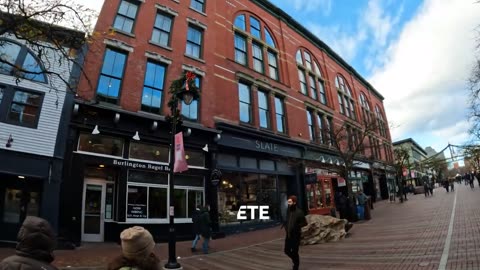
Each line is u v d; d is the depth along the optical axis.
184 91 10.21
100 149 13.12
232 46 20.33
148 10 16.03
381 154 39.78
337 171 21.23
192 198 15.51
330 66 31.86
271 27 24.42
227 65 19.39
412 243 9.99
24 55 11.96
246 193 18.30
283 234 15.29
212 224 15.43
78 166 12.28
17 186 11.48
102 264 9.01
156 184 14.33
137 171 13.90
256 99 20.66
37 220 2.30
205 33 18.33
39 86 12.04
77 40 9.32
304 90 26.41
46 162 11.60
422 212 18.50
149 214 13.83
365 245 10.69
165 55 16.02
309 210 22.27
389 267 7.52
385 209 24.38
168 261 9.30
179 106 15.70
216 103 17.92
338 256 9.44
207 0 19.20
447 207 19.31
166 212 14.36
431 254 8.26
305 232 12.25
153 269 2.31
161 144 14.77
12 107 11.56
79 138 12.67
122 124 13.58
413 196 39.72
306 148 23.28
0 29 7.69
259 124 20.31
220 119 17.72
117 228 12.94
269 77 22.28
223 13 20.30
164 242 13.81
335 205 24.88
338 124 29.41
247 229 17.39
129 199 13.46
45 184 11.40
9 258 2.13
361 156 31.67
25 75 11.88
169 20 17.08
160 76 15.74
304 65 27.05
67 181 11.91
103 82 13.80
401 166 39.22
